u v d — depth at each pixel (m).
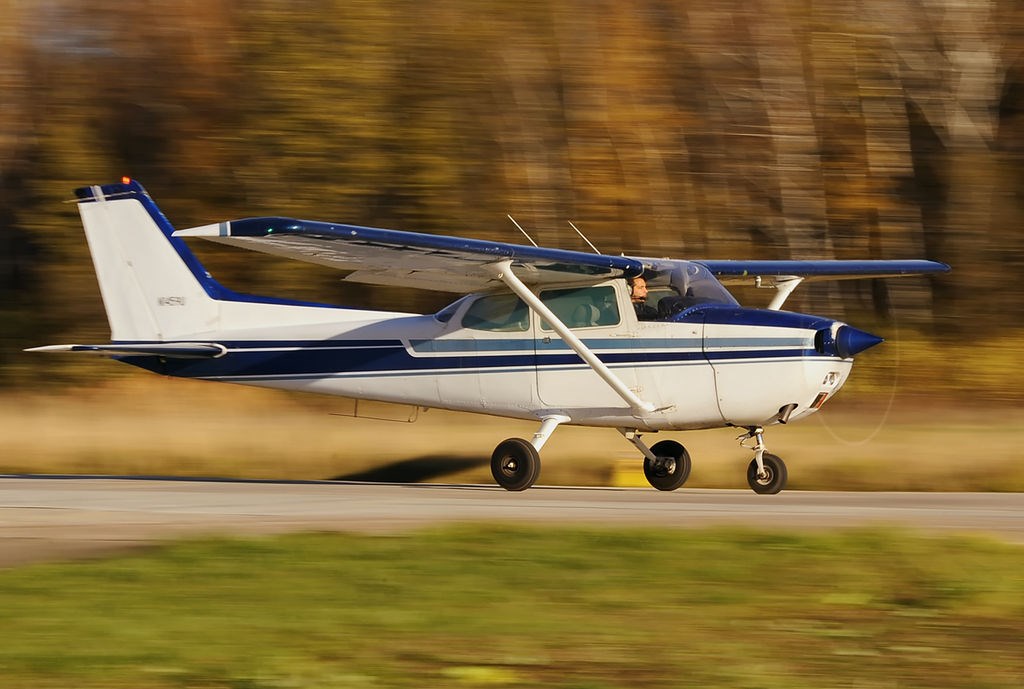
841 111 77.00
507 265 34.25
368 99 71.44
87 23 77.81
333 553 23.28
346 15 71.69
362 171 71.06
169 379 69.38
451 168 72.12
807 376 33.91
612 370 36.09
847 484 42.97
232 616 18.81
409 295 76.00
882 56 76.81
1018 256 75.69
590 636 17.61
